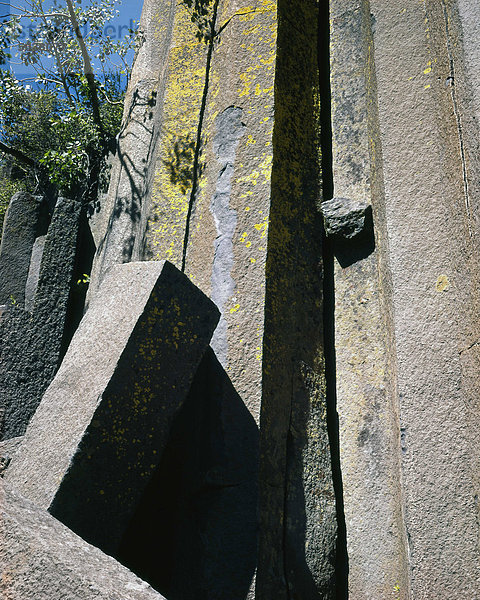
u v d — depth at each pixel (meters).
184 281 2.96
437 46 3.56
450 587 2.79
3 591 2.01
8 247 6.61
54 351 5.42
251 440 3.15
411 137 3.61
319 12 4.58
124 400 2.71
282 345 3.48
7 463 3.23
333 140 4.13
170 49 4.79
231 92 4.21
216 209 3.92
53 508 2.50
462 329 3.02
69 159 6.64
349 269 3.79
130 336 2.76
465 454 2.90
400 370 3.18
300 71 4.27
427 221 3.37
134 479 2.70
